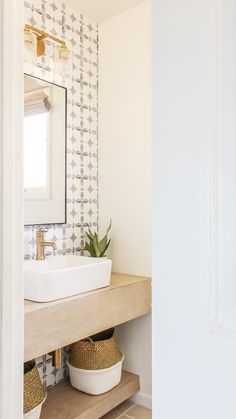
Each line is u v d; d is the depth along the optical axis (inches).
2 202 49.4
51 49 85.5
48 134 85.7
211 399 19.9
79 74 93.1
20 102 52.2
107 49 96.5
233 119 20.5
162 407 22.0
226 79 20.2
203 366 20.2
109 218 97.0
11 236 50.5
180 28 21.2
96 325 70.9
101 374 80.2
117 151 95.0
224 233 20.1
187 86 20.9
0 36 48.8
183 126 21.1
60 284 66.1
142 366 90.4
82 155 94.7
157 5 22.4
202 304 20.3
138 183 90.5
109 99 96.3
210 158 20.1
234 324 19.3
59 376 88.0
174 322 21.5
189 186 20.8
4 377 49.0
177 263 21.4
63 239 89.7
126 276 89.4
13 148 51.0
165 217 21.9
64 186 89.7
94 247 90.4
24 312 58.0
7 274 49.7
